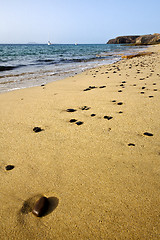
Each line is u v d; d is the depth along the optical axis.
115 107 4.30
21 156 2.54
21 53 36.16
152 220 1.53
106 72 10.56
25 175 2.16
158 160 2.30
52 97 5.61
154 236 1.40
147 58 18.48
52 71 12.37
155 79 7.29
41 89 6.84
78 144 2.78
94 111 4.14
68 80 8.62
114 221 1.54
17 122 3.78
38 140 2.97
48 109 4.49
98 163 2.30
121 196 1.79
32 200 1.81
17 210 1.71
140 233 1.43
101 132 3.11
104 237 1.42
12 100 5.51
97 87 6.57
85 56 28.33
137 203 1.70
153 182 1.95
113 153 2.49
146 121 3.44
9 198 1.84
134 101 4.64
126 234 1.43
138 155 2.42
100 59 22.53
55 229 1.50
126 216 1.58
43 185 1.99
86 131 3.19
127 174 2.09
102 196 1.80
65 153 2.56
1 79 9.33
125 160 2.33
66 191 1.89
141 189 1.86
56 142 2.88
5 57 25.19
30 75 10.70
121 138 2.88
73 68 13.96
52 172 2.18
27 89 6.93
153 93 5.25
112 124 3.40
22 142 2.93
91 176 2.08
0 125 3.65
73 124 3.52
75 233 1.46
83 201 1.75
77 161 2.37
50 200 1.79
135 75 8.63
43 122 3.70
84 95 5.57
